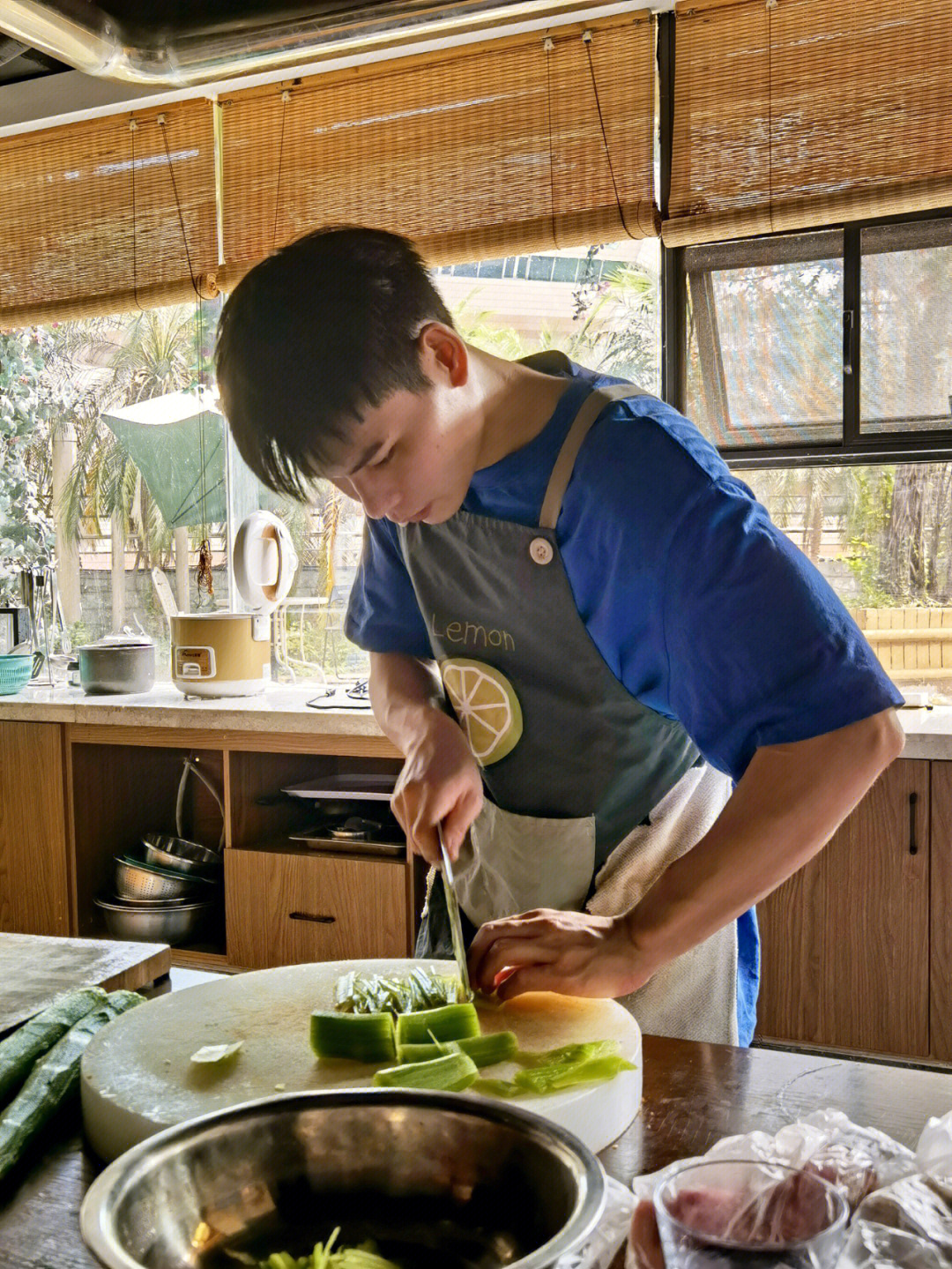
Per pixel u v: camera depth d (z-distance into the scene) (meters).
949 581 2.99
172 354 4.79
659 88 2.75
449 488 1.01
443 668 1.27
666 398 2.91
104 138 3.31
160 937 2.88
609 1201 0.65
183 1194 0.59
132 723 2.88
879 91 2.54
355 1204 0.63
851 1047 2.37
